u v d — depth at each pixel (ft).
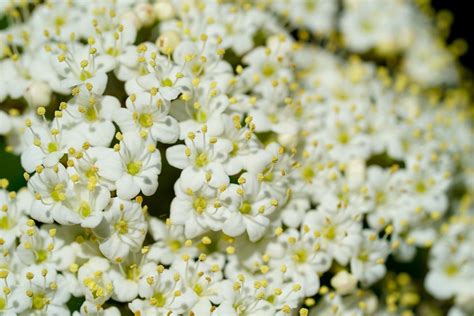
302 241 0.56
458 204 0.64
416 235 0.60
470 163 0.66
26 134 0.54
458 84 0.73
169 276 0.53
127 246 0.53
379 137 0.61
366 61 0.70
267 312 0.54
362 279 0.57
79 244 0.54
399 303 0.61
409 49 0.71
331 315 0.56
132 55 0.55
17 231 0.54
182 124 0.55
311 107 0.61
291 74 0.60
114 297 0.53
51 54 0.56
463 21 0.76
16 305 0.52
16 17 0.59
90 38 0.56
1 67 0.57
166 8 0.58
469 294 0.60
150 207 0.55
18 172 0.57
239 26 0.60
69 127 0.54
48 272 0.53
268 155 0.55
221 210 0.54
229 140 0.55
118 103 0.54
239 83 0.58
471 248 0.61
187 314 0.53
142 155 0.54
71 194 0.53
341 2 0.71
